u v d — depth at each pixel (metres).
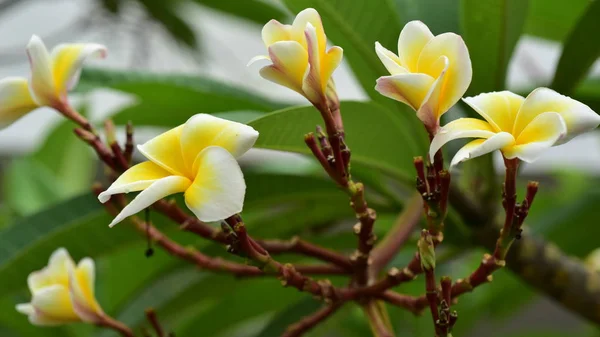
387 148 0.87
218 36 2.31
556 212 1.20
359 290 0.74
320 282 0.73
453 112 0.94
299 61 0.67
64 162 1.48
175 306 0.97
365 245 0.72
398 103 0.89
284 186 0.91
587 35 0.88
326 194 0.93
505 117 0.63
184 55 2.18
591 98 0.99
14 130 2.51
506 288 1.39
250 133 0.63
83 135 0.75
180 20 2.05
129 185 0.62
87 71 0.93
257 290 1.05
